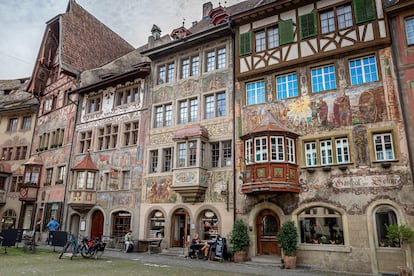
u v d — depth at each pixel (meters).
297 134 13.58
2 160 27.58
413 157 11.27
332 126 13.00
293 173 13.07
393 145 11.73
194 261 13.28
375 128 12.12
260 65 15.30
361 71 13.00
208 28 18.17
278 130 13.31
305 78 14.07
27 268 10.30
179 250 15.60
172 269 10.83
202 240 14.88
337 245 11.95
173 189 15.74
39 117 26.66
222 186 15.02
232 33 16.67
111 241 17.98
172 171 16.69
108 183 19.52
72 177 21.27
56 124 24.48
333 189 12.44
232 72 16.23
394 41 12.55
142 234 17.00
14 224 25.05
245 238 13.31
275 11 15.38
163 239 16.17
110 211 18.72
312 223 12.86
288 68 14.55
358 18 13.24
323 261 12.04
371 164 11.91
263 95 15.10
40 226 22.50
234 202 14.43
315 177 12.92
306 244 12.52
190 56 18.16
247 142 14.19
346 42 13.34
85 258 13.28
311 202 12.76
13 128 28.45
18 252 15.02
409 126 11.59
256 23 15.98
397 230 10.14
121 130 19.80
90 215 19.48
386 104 12.14
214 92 16.61
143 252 16.41
